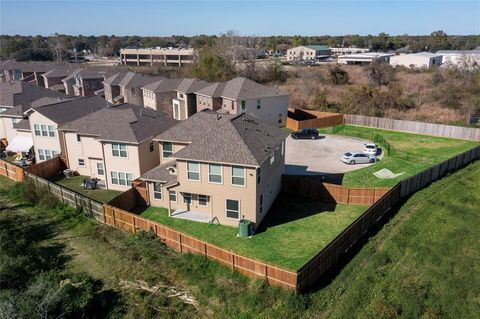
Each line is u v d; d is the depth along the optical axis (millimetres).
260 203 29938
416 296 21062
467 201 31812
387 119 57250
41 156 43188
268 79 92562
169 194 30938
